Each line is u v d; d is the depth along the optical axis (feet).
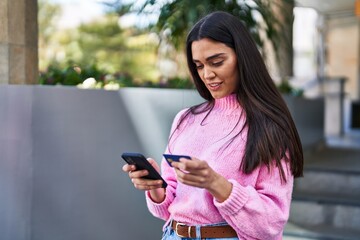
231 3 10.80
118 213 7.91
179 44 11.44
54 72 9.08
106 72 11.42
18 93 6.47
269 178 3.83
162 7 10.68
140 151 8.27
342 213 11.07
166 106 8.75
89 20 32.17
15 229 6.60
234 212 3.60
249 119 3.90
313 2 17.46
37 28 7.41
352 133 24.90
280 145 3.80
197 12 10.15
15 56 6.89
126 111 7.93
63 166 6.93
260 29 11.18
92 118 7.34
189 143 4.17
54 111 6.75
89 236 7.41
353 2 17.37
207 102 4.41
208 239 3.92
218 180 3.51
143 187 4.01
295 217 11.26
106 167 7.64
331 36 28.60
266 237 3.72
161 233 8.96
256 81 3.92
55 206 6.85
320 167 12.96
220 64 3.87
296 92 16.57
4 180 6.59
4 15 6.69
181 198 4.08
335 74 28.96
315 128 16.92
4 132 6.53
